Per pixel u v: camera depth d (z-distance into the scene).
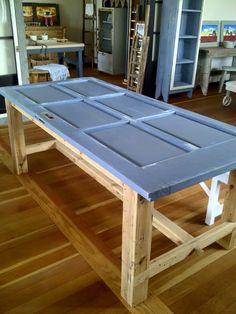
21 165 2.65
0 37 3.54
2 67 3.70
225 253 1.83
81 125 1.66
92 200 2.34
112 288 1.58
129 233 1.34
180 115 1.90
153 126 1.70
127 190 1.27
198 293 1.56
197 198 2.40
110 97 2.24
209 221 2.06
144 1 5.50
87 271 1.69
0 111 3.79
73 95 2.23
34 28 6.66
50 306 1.48
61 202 2.30
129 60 5.74
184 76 5.64
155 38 5.23
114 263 1.75
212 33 5.85
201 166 1.23
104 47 7.17
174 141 1.47
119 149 1.40
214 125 1.70
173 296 1.54
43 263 1.73
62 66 4.92
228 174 1.72
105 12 6.84
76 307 1.48
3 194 2.38
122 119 1.76
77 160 2.24
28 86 2.47
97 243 1.90
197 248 1.60
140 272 1.41
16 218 2.11
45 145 2.67
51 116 1.76
